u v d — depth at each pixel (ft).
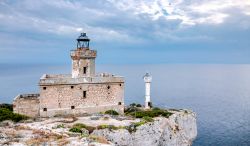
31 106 220.64
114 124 203.10
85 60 240.12
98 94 236.02
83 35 242.17
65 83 225.15
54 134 164.35
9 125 191.21
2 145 141.90
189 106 574.56
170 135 227.81
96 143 150.00
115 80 240.32
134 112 241.35
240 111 540.52
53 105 222.89
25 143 145.79
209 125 420.77
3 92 628.28
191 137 256.93
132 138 198.29
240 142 336.70
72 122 203.51
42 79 219.41
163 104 579.07
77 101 229.66
